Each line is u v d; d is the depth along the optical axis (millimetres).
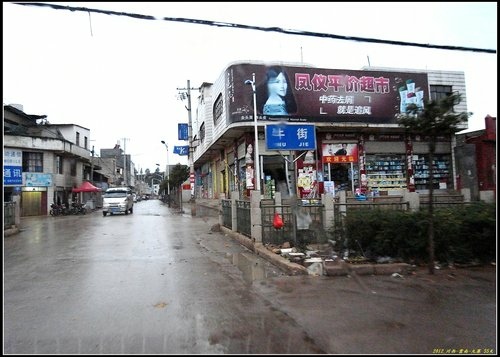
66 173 36406
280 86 19297
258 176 17703
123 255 9953
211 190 32062
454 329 4637
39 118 37312
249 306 5484
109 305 5613
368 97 20531
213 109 24000
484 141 21062
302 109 19547
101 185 52500
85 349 4094
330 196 9117
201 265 8484
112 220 22938
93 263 8891
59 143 33031
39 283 7016
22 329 4680
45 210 32188
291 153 9789
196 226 17922
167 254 10031
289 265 7500
